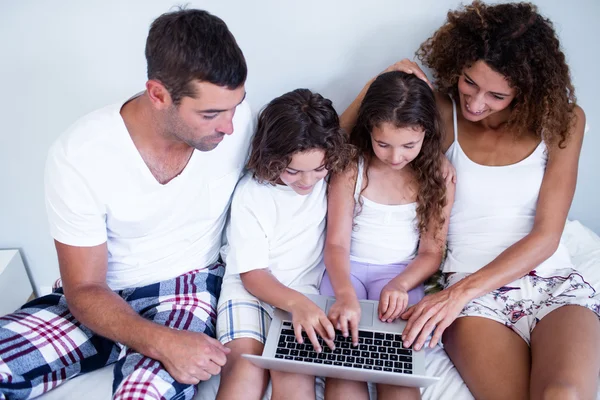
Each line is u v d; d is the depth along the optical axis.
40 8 1.39
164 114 1.12
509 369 1.18
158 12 1.41
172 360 1.13
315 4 1.43
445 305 1.24
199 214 1.33
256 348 1.26
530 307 1.29
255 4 1.43
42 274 1.80
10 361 1.16
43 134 1.56
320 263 1.45
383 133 1.25
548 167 1.38
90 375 1.28
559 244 1.42
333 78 1.54
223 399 1.18
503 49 1.22
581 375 1.08
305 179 1.27
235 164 1.34
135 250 1.32
